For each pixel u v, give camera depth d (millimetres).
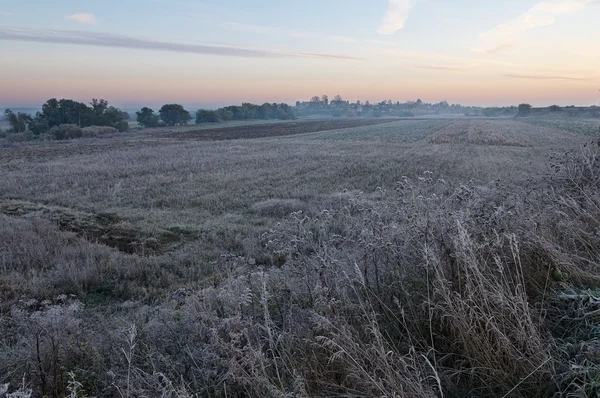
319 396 2432
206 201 16297
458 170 22938
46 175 24734
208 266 8305
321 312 2938
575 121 99062
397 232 3723
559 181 5098
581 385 2184
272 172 24469
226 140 56531
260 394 2520
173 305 5445
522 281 3025
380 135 60969
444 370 2529
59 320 4012
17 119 77625
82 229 12438
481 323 2717
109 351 3611
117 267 8242
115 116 86188
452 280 3080
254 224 12469
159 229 11961
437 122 104812
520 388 2293
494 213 3602
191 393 2691
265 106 157250
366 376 2318
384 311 3068
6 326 4879
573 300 2824
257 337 2908
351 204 5742
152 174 24719
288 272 4594
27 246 9516
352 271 3551
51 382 3182
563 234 3713
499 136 52094
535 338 2363
